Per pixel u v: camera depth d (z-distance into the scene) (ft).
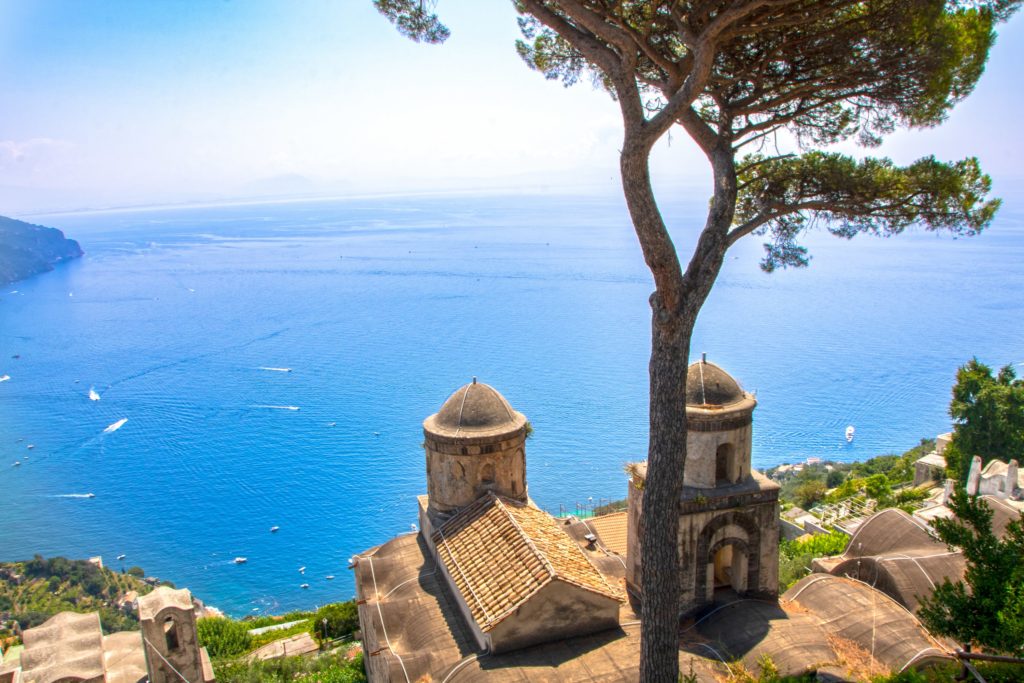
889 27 54.65
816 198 62.39
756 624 69.72
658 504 49.47
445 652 65.51
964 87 59.31
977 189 60.13
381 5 60.39
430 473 85.40
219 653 124.77
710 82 58.90
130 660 104.78
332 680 100.17
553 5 59.52
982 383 167.73
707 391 74.49
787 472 274.36
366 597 81.66
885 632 67.10
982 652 47.73
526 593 64.28
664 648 50.21
